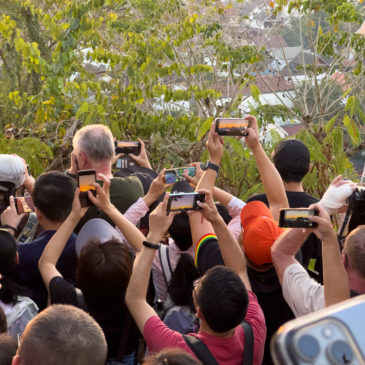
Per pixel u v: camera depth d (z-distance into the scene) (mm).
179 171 3402
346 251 2582
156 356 1657
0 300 2803
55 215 3156
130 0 10469
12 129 7453
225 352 2211
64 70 8281
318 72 12328
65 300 2646
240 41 12047
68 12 8367
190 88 9031
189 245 2949
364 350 646
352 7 10953
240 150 6961
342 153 7352
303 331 651
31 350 1659
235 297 2143
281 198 3418
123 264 2572
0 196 3648
